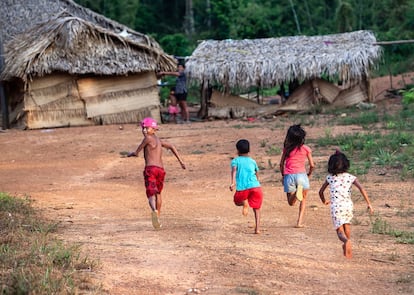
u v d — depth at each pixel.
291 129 21.09
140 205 26.09
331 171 17.80
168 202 26.28
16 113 54.91
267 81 54.69
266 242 19.05
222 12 103.50
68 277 15.05
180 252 18.02
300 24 101.81
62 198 28.05
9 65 53.53
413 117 46.34
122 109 55.06
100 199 27.67
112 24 60.19
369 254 17.45
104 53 53.81
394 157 31.77
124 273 16.05
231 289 14.78
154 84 55.84
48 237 19.64
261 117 55.91
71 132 49.66
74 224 22.30
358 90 56.62
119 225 22.11
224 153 37.62
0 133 50.53
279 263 16.81
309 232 20.28
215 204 25.48
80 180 33.06
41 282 14.39
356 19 93.75
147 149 21.77
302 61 54.66
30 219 22.23
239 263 16.84
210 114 56.69
